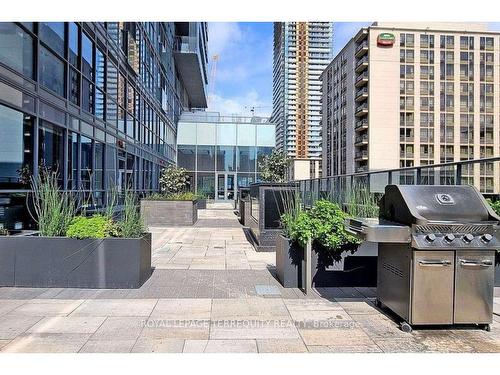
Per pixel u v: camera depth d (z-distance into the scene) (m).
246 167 31.36
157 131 22.42
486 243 3.95
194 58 30.34
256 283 5.88
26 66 7.79
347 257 5.77
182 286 5.65
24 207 7.60
